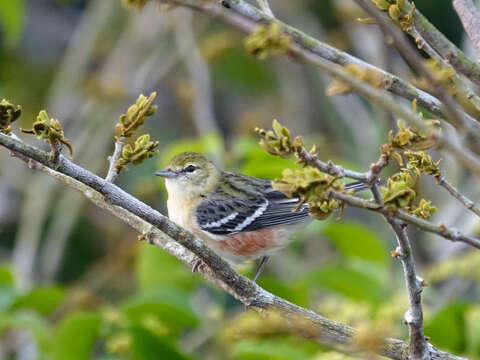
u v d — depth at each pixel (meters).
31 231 14.70
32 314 11.30
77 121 16.41
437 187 14.29
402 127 5.45
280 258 14.76
